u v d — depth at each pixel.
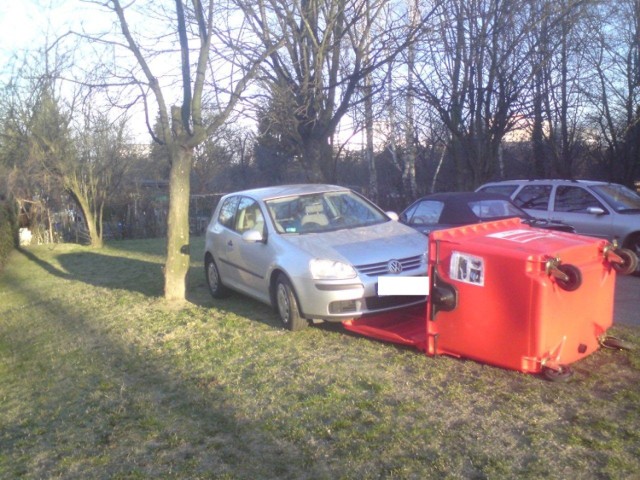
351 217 8.59
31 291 13.36
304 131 11.99
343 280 6.91
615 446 4.26
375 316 7.25
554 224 10.09
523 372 5.35
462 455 4.27
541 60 16.77
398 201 22.19
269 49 9.56
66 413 5.82
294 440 4.69
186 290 10.17
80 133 20.94
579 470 3.99
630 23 20.31
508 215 9.87
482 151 17.25
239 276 8.94
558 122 22.05
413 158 22.23
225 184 35.06
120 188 23.94
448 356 6.12
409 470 4.10
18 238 22.28
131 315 9.37
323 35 11.12
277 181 31.47
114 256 18.28
